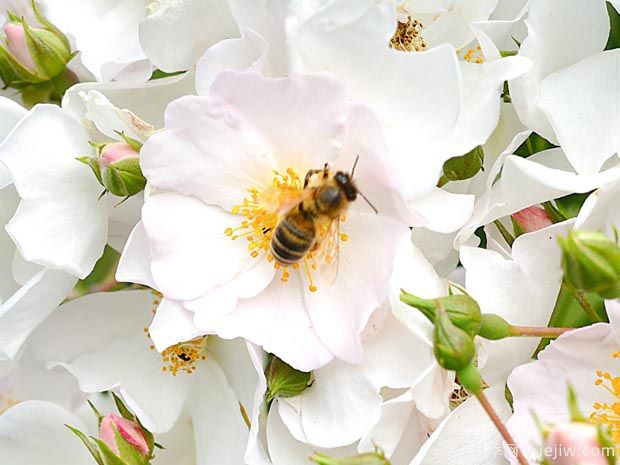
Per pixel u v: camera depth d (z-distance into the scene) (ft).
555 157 0.43
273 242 0.39
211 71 0.41
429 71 0.38
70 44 0.49
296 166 0.41
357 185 0.39
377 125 0.37
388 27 0.38
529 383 0.39
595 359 0.39
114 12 0.50
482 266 0.40
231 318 0.40
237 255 0.41
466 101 0.41
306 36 0.38
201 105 0.39
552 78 0.43
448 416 0.39
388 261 0.38
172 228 0.41
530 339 0.40
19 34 0.48
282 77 0.41
